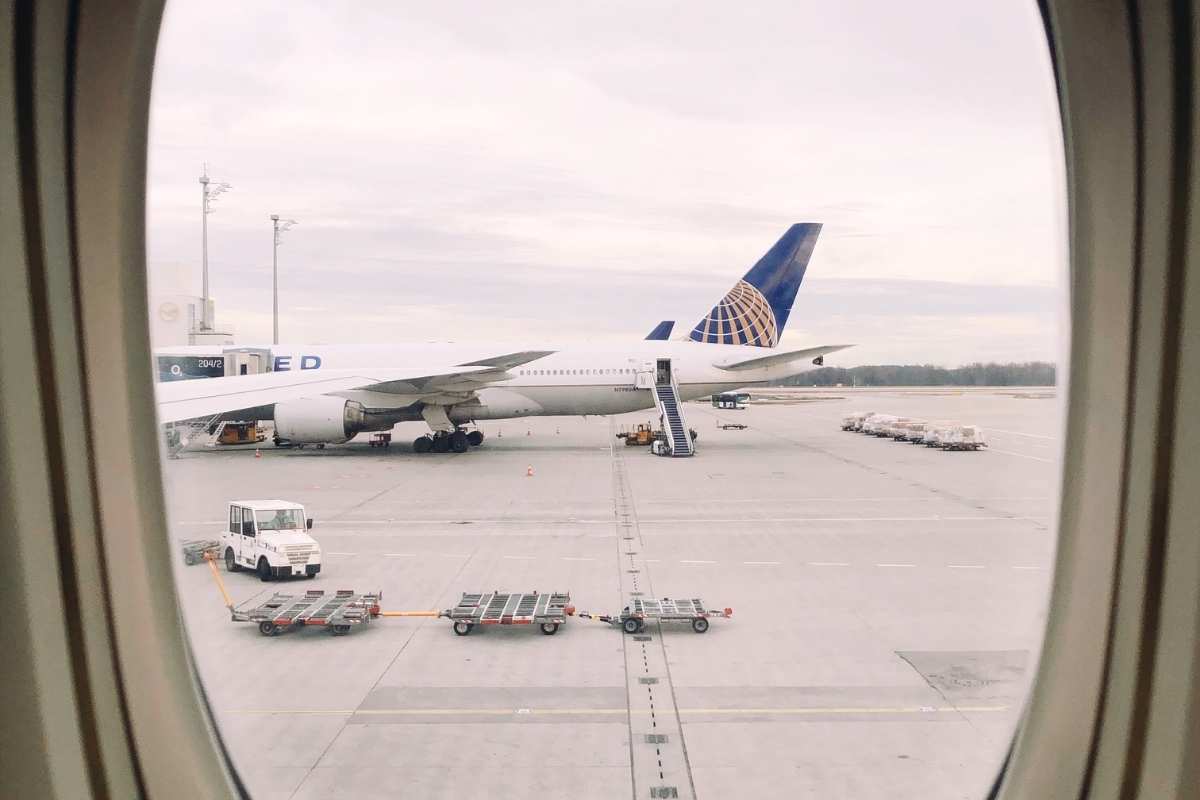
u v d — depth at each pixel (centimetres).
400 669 1323
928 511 2808
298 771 973
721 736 1067
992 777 641
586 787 935
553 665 1341
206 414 2736
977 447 4903
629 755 1015
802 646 1430
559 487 3362
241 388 3334
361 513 2766
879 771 966
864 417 6806
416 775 965
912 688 1227
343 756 1012
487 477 3672
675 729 1092
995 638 1466
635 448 5081
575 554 2170
